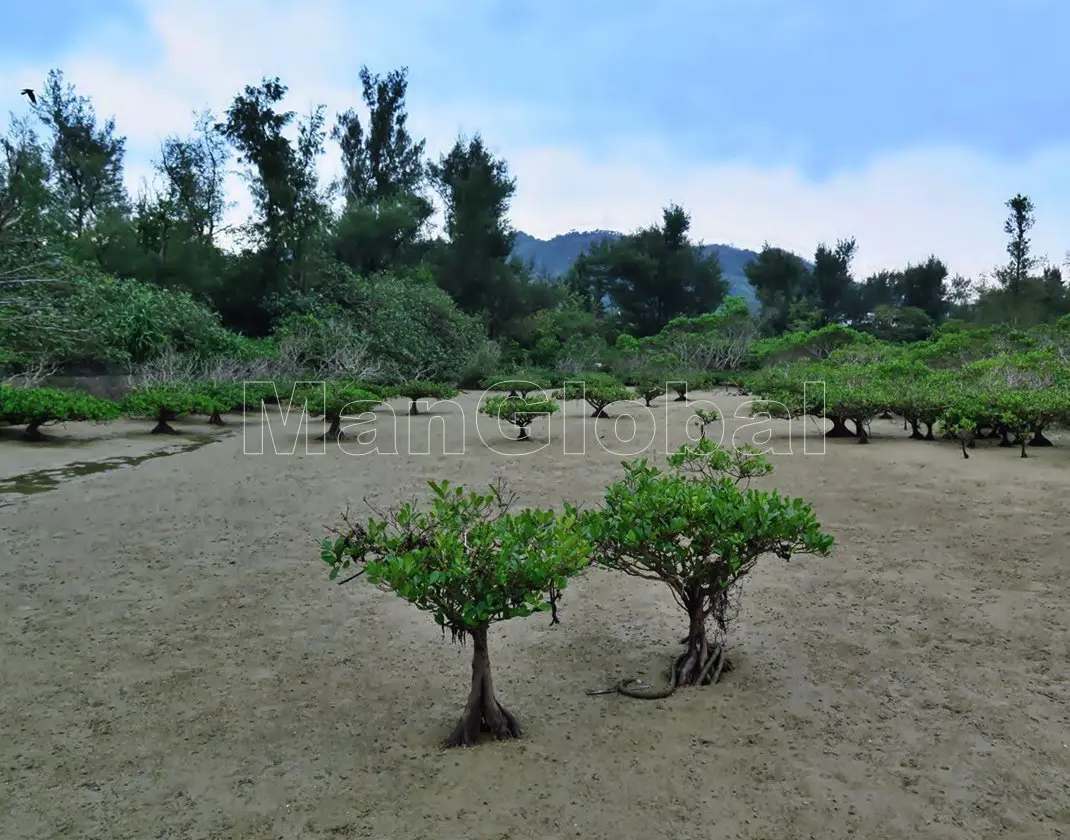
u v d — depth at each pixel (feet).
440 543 11.12
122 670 14.82
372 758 11.33
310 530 25.91
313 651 15.75
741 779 10.44
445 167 160.35
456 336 115.96
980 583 19.04
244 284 108.06
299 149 113.70
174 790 10.55
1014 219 152.56
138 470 37.55
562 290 158.92
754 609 17.60
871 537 23.53
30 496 31.04
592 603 18.43
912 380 60.49
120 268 99.55
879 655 14.84
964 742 11.38
